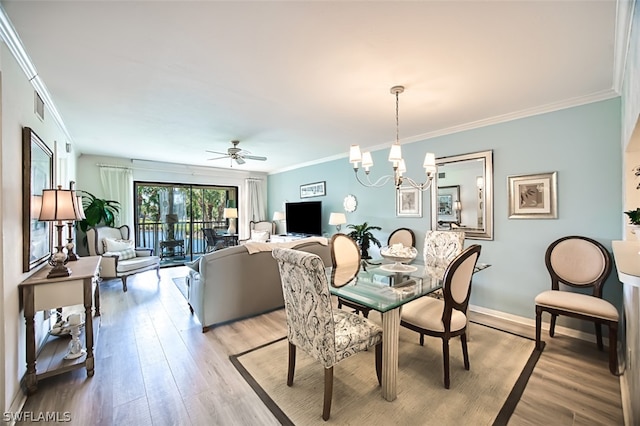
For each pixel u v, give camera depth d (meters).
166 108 2.89
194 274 3.06
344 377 2.09
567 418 1.65
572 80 2.28
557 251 2.71
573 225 2.73
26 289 1.85
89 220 4.75
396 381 1.84
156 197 6.20
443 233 3.04
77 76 2.19
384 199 4.54
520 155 3.05
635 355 1.55
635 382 1.54
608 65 2.04
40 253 2.27
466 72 2.15
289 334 1.95
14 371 1.74
